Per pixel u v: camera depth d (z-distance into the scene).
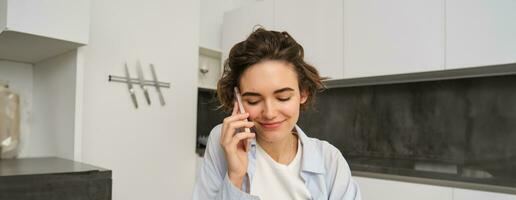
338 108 2.32
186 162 2.03
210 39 2.50
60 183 1.02
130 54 1.79
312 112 2.45
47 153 1.57
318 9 1.99
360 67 1.80
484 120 1.76
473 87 1.80
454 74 1.68
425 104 1.97
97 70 1.66
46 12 1.23
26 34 1.19
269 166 0.88
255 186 0.87
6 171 1.03
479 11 1.44
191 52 2.07
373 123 2.16
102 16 1.69
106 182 1.10
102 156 1.67
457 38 1.50
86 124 1.62
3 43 1.31
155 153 1.88
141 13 1.84
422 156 1.97
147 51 1.86
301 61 0.80
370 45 1.77
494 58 1.40
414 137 2.00
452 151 1.86
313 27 2.01
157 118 1.89
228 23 2.44
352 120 2.25
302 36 2.05
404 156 2.03
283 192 0.88
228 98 0.87
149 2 1.88
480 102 1.78
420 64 1.60
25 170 1.06
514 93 1.67
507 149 1.68
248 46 0.76
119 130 1.74
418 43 1.61
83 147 1.61
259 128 0.79
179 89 2.00
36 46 1.36
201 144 2.27
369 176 1.59
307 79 0.83
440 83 1.92
